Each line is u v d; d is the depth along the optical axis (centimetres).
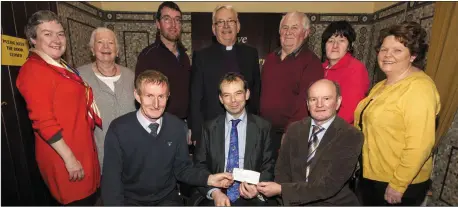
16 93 192
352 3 425
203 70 208
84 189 167
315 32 437
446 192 228
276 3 435
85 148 166
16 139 193
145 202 162
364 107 160
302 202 140
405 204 149
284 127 204
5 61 183
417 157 130
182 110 235
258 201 171
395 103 140
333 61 196
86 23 382
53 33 150
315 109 145
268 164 175
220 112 208
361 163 163
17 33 193
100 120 183
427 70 235
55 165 157
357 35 433
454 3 210
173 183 173
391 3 370
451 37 208
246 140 172
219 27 206
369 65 425
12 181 189
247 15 438
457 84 200
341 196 146
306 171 148
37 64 145
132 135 154
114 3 438
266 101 208
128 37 449
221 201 153
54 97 150
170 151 161
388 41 145
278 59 206
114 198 152
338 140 141
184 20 443
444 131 212
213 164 172
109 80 202
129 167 159
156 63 219
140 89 151
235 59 210
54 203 229
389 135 143
